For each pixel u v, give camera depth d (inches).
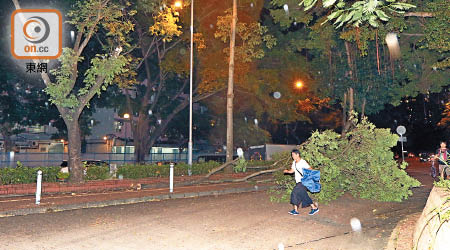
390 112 2110.0
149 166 790.5
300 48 1229.1
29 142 1557.6
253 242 329.4
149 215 444.8
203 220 416.2
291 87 1424.7
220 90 1393.9
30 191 614.9
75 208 498.0
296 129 1964.8
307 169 436.8
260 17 1381.6
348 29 887.7
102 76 675.4
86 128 1430.9
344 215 445.7
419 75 1082.7
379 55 1075.9
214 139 1859.0
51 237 338.3
